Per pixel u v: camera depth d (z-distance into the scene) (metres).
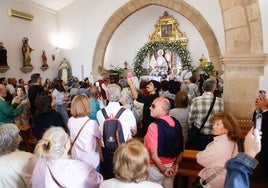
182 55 12.47
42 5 10.88
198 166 3.18
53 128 1.71
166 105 2.36
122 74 11.77
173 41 12.82
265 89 4.64
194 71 11.33
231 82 3.59
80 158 2.42
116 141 2.44
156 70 13.09
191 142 3.15
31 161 1.86
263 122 2.81
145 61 13.58
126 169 1.40
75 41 12.06
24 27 9.91
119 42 13.17
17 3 9.52
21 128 4.27
